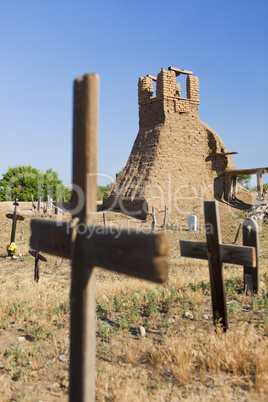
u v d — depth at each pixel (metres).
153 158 41.94
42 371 5.08
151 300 8.06
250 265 5.73
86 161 2.90
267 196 36.84
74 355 3.01
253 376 4.57
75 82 2.94
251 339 5.37
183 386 4.42
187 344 5.25
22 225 32.56
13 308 7.90
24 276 13.97
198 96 45.75
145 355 5.40
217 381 4.47
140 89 45.88
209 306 7.84
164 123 43.12
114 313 7.71
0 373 5.00
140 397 3.97
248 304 7.75
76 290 3.04
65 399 4.29
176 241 25.73
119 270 2.76
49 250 3.60
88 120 2.86
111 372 4.77
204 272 12.90
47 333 6.44
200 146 44.69
